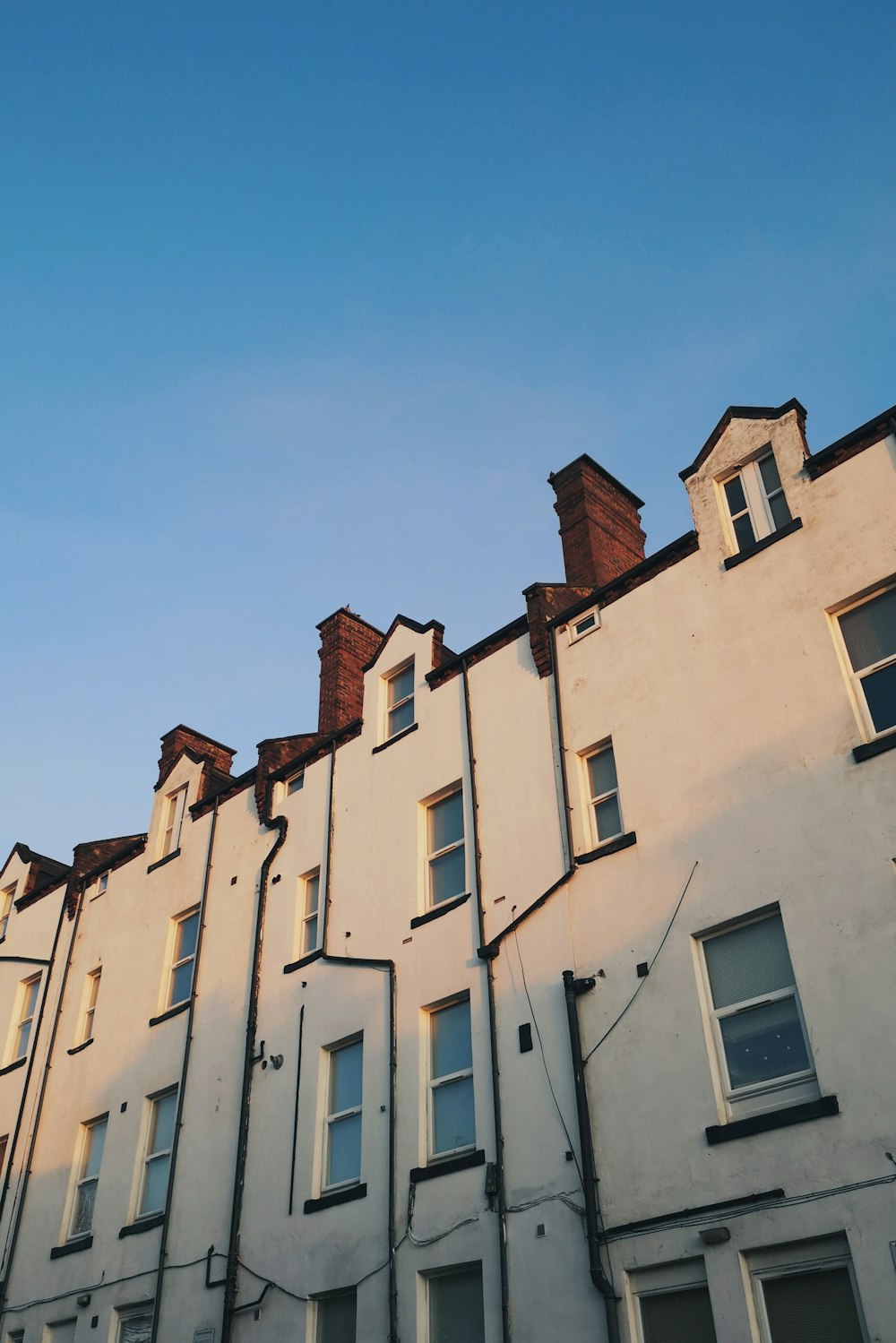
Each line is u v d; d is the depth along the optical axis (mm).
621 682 17781
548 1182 14969
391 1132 17391
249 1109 20203
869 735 14672
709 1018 14484
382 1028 18594
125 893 26812
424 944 18594
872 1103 12461
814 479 16656
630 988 15328
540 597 19625
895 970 12875
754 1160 13125
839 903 13703
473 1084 16734
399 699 22375
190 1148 20953
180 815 26656
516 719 19188
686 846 15625
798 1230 12445
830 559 15930
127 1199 21719
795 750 15047
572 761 17875
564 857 17141
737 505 17750
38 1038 26641
